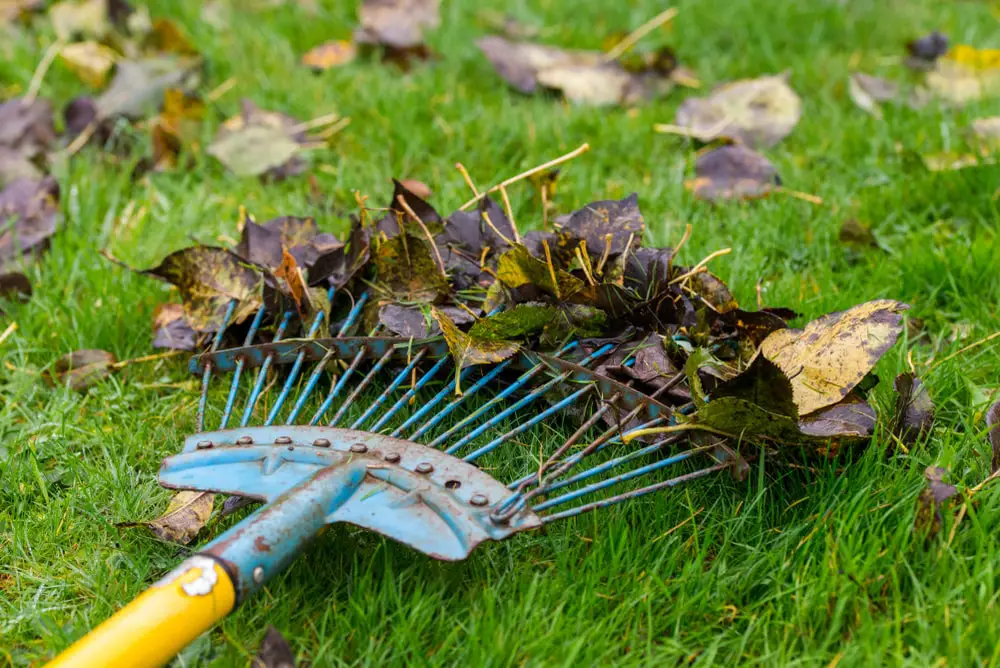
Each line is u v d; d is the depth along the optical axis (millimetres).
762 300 1616
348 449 1409
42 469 1493
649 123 1917
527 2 2473
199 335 1575
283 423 1507
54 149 1830
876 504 1425
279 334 1529
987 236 1707
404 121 1878
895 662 1331
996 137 1789
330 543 1402
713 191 1769
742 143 1841
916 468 1439
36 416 1539
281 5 2373
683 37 2285
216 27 2230
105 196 1762
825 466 1441
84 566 1415
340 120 1909
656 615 1376
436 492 1375
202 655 1348
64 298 1647
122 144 1854
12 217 1688
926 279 1653
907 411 1462
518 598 1382
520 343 1486
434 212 1593
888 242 1705
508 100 1987
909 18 2387
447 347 1493
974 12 2441
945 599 1356
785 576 1391
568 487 1447
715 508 1438
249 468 1399
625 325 1513
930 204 1744
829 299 1612
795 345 1474
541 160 1813
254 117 1835
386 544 1389
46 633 1364
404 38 2137
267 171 1803
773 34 2275
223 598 1314
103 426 1534
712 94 1912
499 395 1463
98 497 1462
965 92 1945
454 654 1351
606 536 1414
